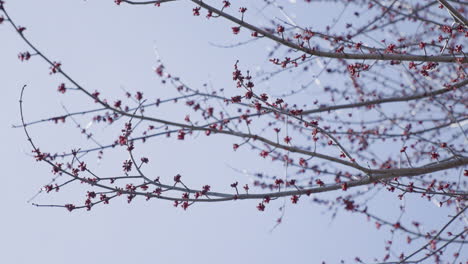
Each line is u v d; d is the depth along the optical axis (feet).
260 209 20.30
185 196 20.66
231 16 20.31
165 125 21.34
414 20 26.86
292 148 20.11
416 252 21.02
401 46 23.54
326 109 25.26
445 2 20.17
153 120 19.79
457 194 20.07
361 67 23.36
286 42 20.76
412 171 19.85
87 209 20.31
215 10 20.21
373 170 19.75
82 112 19.61
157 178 20.45
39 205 20.02
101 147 20.33
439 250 20.98
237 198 19.97
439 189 20.17
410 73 28.58
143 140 20.30
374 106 26.91
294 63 21.67
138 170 20.03
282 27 20.84
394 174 19.86
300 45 20.86
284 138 21.03
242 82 20.06
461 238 21.68
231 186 20.11
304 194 20.20
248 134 20.01
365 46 22.59
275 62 21.74
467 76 23.88
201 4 20.01
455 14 20.39
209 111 20.97
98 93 19.74
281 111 20.29
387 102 24.75
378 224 23.77
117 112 19.56
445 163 19.95
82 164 20.74
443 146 21.39
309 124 20.24
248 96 20.07
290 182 20.34
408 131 28.32
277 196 20.12
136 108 19.74
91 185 19.92
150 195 19.98
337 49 21.52
